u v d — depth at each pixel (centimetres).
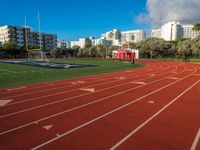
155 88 1404
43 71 2506
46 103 987
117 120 755
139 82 1675
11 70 2614
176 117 787
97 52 9894
